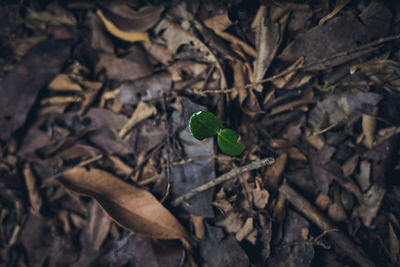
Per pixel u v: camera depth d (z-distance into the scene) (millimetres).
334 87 283
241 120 289
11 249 303
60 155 297
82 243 297
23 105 295
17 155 299
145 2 288
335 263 281
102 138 294
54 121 299
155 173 289
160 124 286
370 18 268
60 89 300
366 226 286
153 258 277
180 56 289
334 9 271
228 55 284
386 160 281
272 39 280
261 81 276
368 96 277
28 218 303
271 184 284
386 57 273
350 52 271
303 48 277
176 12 285
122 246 283
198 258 279
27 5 294
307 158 289
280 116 292
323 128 286
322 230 278
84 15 294
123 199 279
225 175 275
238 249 274
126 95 288
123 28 286
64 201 303
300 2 275
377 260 281
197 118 248
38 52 297
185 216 285
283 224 281
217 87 285
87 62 299
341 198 287
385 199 284
